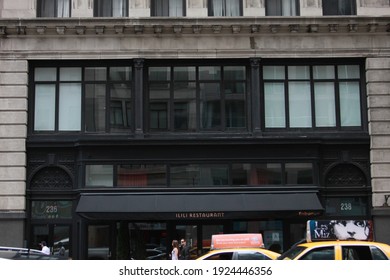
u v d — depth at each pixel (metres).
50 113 24.70
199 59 24.73
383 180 23.95
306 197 23.42
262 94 24.78
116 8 25.23
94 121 24.64
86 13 24.72
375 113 24.38
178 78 24.94
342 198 24.30
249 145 23.98
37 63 24.73
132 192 23.53
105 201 23.11
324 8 25.25
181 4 25.34
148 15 24.70
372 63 24.66
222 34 24.59
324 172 24.28
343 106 25.00
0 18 24.12
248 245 16.31
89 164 23.83
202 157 24.02
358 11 24.92
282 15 25.22
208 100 24.84
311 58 24.80
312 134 24.56
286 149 24.09
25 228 23.58
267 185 23.78
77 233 23.69
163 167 24.02
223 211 22.80
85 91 24.73
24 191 23.73
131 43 24.48
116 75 24.89
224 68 25.03
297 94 25.03
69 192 24.02
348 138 24.33
